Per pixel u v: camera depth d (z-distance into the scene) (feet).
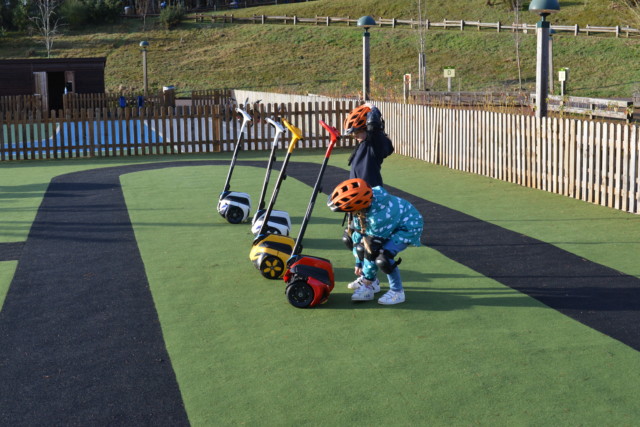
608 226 28.96
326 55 185.57
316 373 15.31
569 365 15.43
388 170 46.65
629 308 19.03
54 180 44.83
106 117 58.59
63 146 58.08
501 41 173.78
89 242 28.07
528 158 38.88
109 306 20.21
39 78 130.11
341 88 155.63
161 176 45.39
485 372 15.15
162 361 16.19
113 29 225.97
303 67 179.73
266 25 217.36
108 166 51.55
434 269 23.43
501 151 41.52
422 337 17.31
